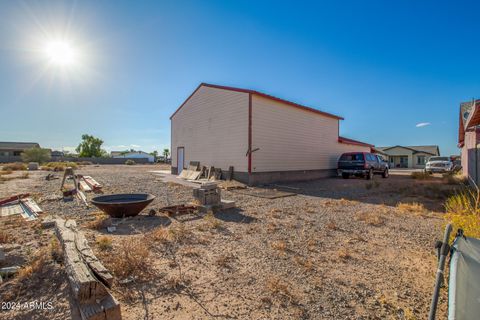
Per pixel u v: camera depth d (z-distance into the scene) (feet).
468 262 5.90
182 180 48.24
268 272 11.22
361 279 10.70
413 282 10.46
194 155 56.24
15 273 10.28
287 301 9.07
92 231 16.44
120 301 8.84
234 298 9.21
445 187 35.86
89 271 8.13
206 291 9.62
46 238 14.75
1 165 100.48
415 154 149.48
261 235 16.24
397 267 11.83
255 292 9.61
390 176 66.13
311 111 54.80
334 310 8.60
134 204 19.67
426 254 13.34
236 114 44.91
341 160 55.57
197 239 15.28
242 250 13.69
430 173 69.00
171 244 14.34
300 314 8.36
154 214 20.92
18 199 25.79
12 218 19.72
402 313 8.45
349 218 20.71
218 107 49.14
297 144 51.62
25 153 119.55
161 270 11.17
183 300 9.02
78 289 7.20
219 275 10.87
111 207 19.25
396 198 30.14
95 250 12.86
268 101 45.47
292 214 22.02
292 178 50.34
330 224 18.24
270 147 45.73
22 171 72.13
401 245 14.65
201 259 12.45
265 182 44.73
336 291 9.76
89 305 7.18
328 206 25.57
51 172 67.21
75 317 7.82
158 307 8.59
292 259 12.62
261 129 44.14
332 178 57.16
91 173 66.54
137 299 9.02
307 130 54.24
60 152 233.96
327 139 60.44
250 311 8.48
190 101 57.88
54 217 19.27
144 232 16.47
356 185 43.11
